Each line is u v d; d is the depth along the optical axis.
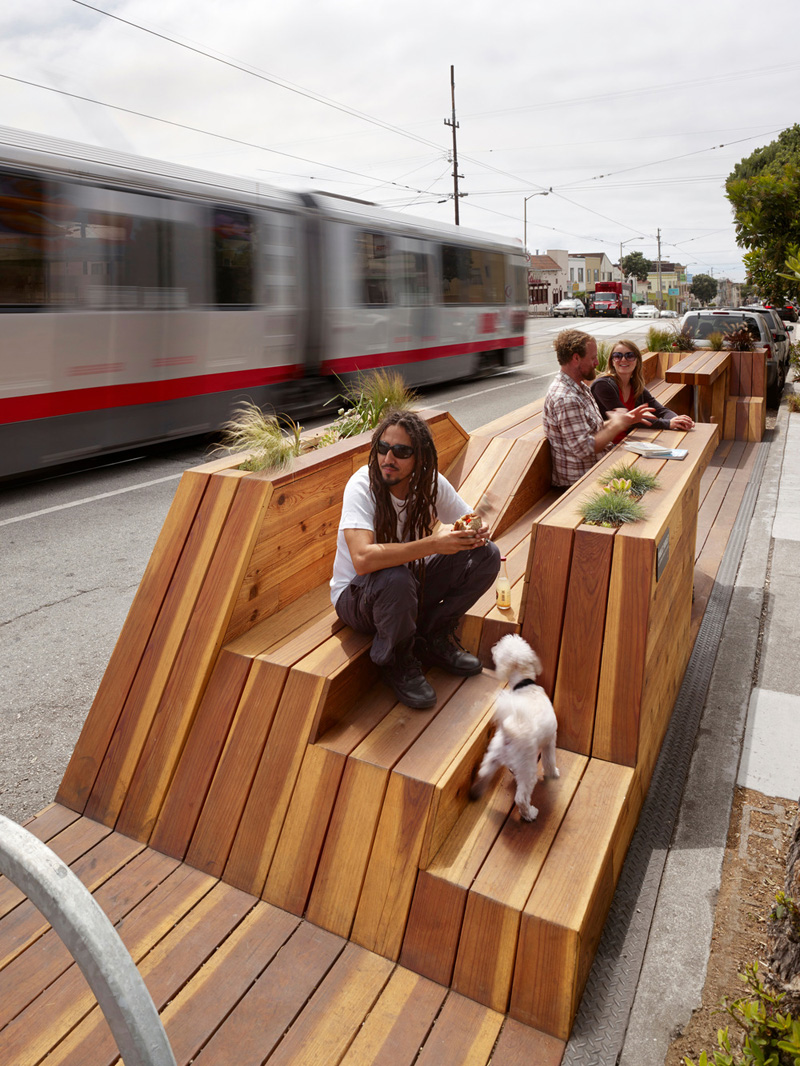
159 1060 1.16
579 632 2.93
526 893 2.29
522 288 19.00
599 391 5.34
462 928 2.30
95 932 1.17
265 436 3.64
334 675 2.71
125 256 8.19
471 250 16.14
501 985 2.23
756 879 2.72
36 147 7.29
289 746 2.69
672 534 3.27
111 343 8.13
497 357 17.98
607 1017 2.21
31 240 7.28
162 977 2.28
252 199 9.88
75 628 4.86
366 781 2.54
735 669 4.14
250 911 2.53
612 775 2.80
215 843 2.71
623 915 2.56
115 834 2.87
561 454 5.02
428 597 3.10
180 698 2.91
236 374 9.85
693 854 2.84
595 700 2.90
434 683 3.11
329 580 3.75
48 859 1.21
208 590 3.01
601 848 2.46
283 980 2.29
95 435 8.16
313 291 11.20
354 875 2.46
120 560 6.04
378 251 12.76
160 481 8.53
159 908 2.53
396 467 2.79
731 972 2.35
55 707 3.95
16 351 7.26
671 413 5.45
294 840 2.58
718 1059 1.83
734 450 9.35
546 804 2.66
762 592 5.09
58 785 3.32
